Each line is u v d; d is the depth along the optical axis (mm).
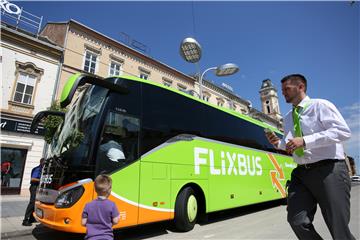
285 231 6527
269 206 12523
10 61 15953
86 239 3266
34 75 16859
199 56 14008
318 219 8164
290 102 3047
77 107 6129
